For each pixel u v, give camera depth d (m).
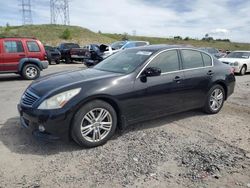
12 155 4.20
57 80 4.85
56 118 4.21
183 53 5.88
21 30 63.03
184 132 5.32
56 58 23.53
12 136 4.92
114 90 4.64
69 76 5.06
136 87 4.92
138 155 4.27
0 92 9.29
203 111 6.54
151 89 5.12
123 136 5.04
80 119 4.34
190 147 4.61
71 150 4.41
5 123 5.64
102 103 4.55
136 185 3.46
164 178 3.63
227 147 4.67
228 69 6.81
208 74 6.23
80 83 4.52
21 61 12.32
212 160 4.16
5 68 12.05
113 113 4.69
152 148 4.54
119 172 3.76
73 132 4.35
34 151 4.35
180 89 5.63
